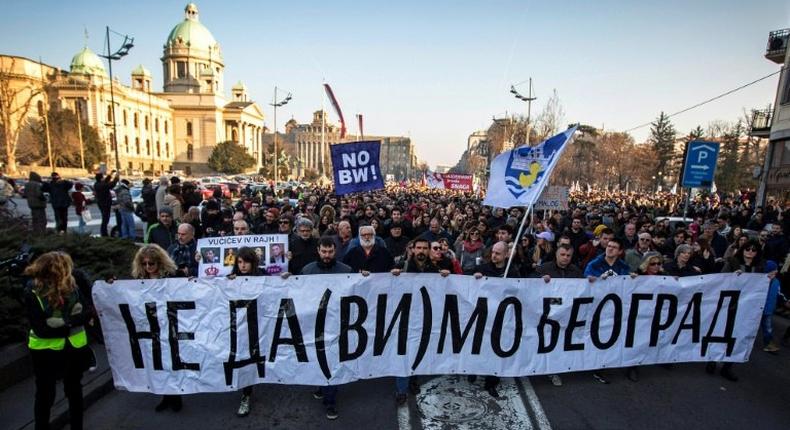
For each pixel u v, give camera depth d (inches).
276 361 178.2
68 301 140.2
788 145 767.7
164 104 4101.9
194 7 4525.1
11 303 181.3
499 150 2021.4
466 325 189.5
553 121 1524.4
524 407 177.8
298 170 4143.7
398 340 185.5
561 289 194.4
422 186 1744.6
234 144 3703.3
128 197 499.5
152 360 172.6
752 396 192.7
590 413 174.1
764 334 246.8
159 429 157.4
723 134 2511.1
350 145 333.7
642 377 207.9
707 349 209.2
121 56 1320.1
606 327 199.8
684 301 205.3
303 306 179.0
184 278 174.2
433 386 195.6
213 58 4498.0
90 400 171.0
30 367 181.2
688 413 176.2
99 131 2997.0
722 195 1555.1
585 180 2650.1
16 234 257.3
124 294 171.0
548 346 195.0
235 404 176.6
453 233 428.1
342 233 271.0
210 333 174.7
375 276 182.9
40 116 2352.4
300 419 166.2
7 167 1872.5
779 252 343.3
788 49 767.1
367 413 171.6
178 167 4237.2
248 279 176.9
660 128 2679.6
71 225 634.2
